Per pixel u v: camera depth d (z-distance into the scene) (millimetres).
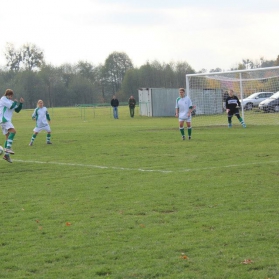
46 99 115750
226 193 14203
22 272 8695
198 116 49812
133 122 54250
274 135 31094
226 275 8266
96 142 30562
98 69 127438
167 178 16906
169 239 10172
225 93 49344
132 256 9281
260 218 11484
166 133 35781
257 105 49219
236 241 9898
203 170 18312
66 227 11312
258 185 15219
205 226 11016
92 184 16359
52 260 9234
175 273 8422
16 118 75000
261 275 8234
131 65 127375
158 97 68000
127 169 19203
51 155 24469
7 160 21281
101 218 12000
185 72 114312
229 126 39469
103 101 121188
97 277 8359
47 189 15781
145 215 12188
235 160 20688
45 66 119750
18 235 10812
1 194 15219
